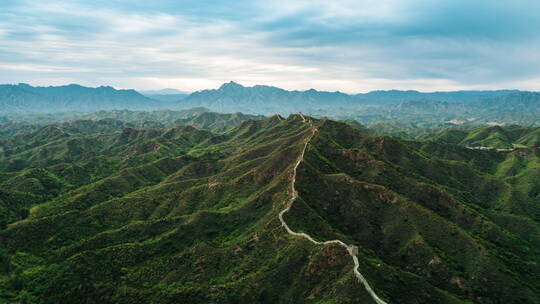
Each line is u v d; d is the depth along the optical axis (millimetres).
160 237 130375
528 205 192125
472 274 117250
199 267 110062
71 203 187000
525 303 108938
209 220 141500
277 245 111500
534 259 138500
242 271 104938
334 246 100750
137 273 110438
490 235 145125
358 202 146125
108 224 158750
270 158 195875
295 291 93562
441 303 98875
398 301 90562
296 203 129375
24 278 112750
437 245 128000
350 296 85000
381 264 104875
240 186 182000
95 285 102875
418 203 160750
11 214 173750
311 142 199375
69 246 132875
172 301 94188
